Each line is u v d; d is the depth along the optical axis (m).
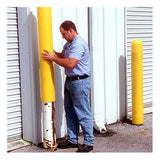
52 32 3.71
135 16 4.82
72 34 3.36
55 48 3.78
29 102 3.76
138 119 4.48
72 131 3.71
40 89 3.72
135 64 4.33
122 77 4.66
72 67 3.26
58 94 3.91
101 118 4.43
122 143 3.83
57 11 3.74
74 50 3.26
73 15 3.92
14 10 3.65
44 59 3.39
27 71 3.70
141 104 4.46
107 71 4.42
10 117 3.78
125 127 4.44
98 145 3.76
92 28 4.09
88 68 3.42
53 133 3.58
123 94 4.71
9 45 3.66
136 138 3.99
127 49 4.79
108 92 4.48
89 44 4.16
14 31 3.69
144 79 5.18
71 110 3.67
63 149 3.66
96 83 4.25
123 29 4.57
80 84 3.38
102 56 4.32
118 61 4.56
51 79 3.45
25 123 3.86
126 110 4.77
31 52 3.58
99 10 4.16
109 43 4.39
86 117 3.49
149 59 5.21
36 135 3.75
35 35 3.57
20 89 3.83
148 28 5.07
